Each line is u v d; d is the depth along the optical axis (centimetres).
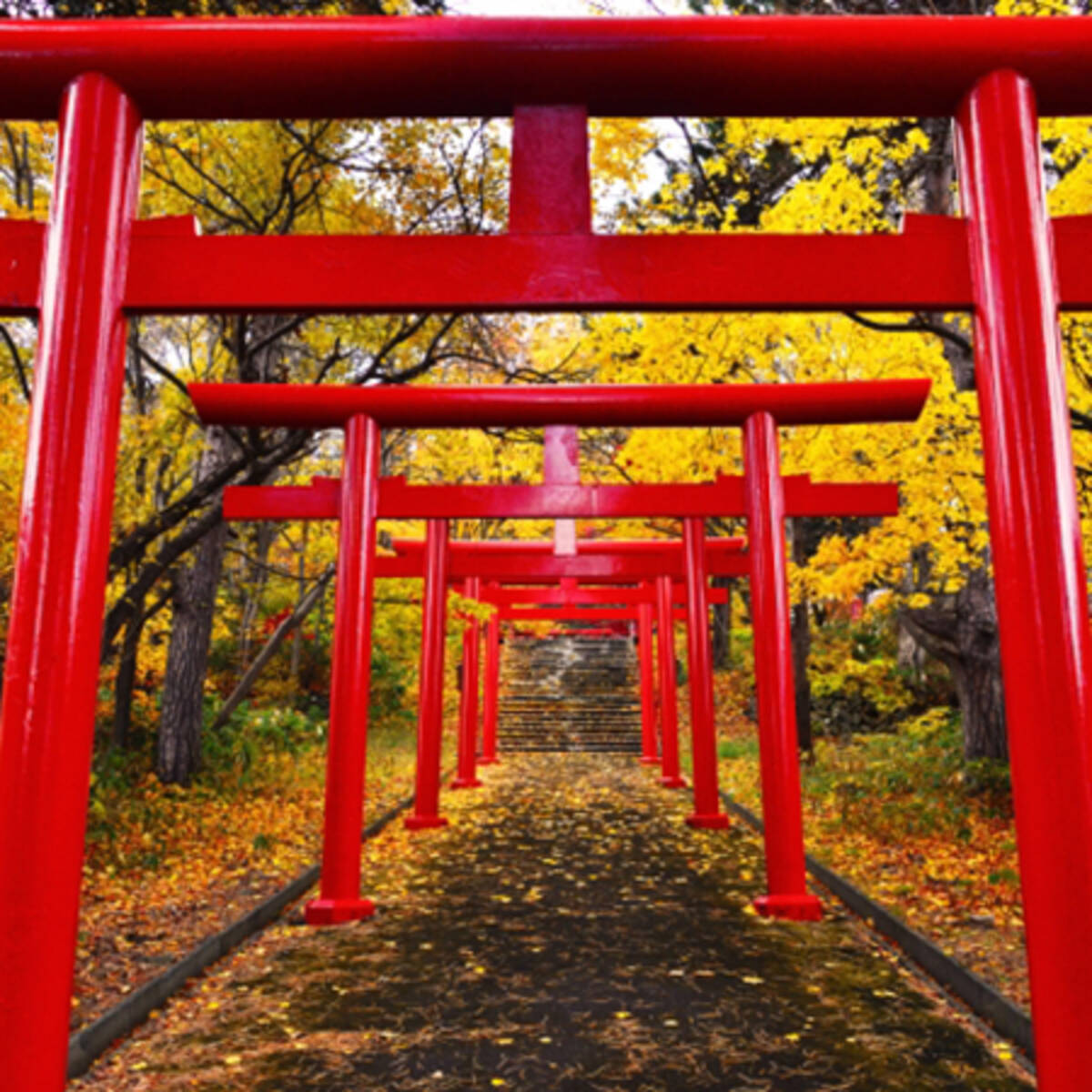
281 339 1027
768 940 601
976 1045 423
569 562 1402
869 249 314
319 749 1434
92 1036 410
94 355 291
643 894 738
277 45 309
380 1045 427
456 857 893
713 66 310
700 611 1078
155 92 313
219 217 852
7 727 269
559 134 326
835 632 1898
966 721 1027
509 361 1098
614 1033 441
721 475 813
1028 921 267
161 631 1147
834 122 684
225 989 505
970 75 307
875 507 768
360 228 754
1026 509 278
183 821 877
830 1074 393
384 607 1548
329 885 671
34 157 775
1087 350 675
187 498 805
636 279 316
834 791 1060
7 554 711
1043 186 297
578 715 2205
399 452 1652
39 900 262
